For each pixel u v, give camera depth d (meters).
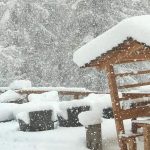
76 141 9.22
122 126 8.12
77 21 23.09
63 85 25.38
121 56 7.80
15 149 9.17
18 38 26.31
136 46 7.37
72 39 23.64
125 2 24.06
